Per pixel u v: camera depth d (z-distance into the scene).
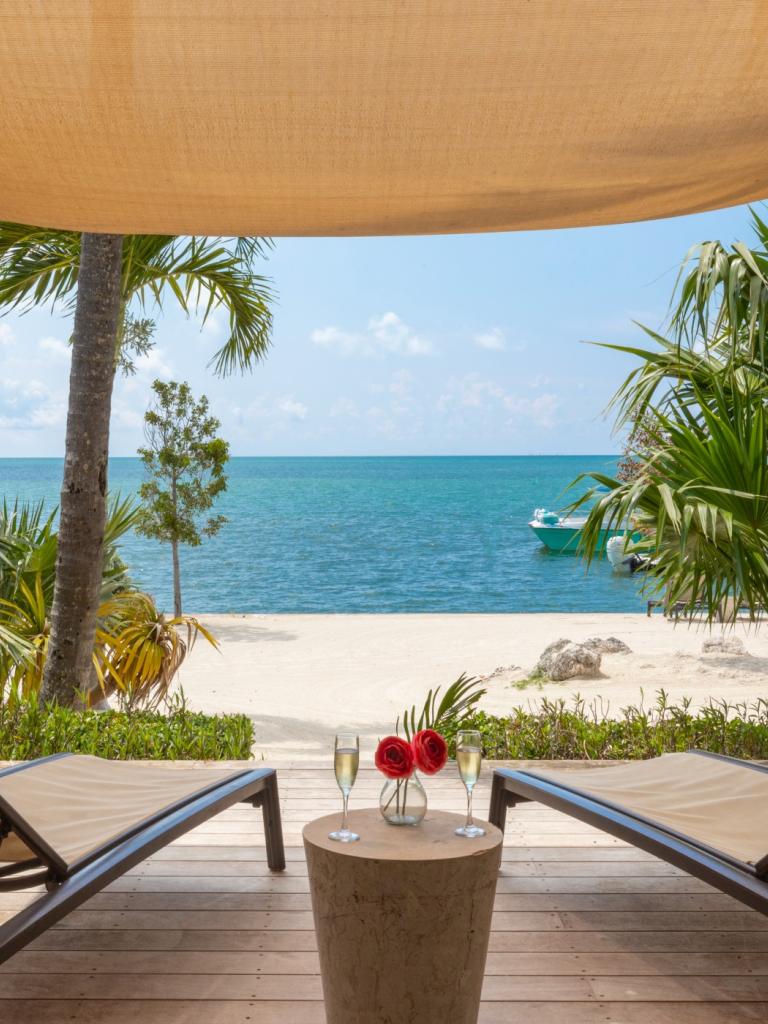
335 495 73.06
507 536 40.56
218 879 3.12
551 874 3.20
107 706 6.47
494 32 2.06
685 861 2.29
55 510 6.24
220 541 38.62
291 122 2.43
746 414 3.96
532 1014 2.26
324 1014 2.26
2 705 5.05
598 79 2.24
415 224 3.19
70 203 2.98
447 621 15.92
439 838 2.16
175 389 15.28
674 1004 2.32
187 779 2.99
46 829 2.46
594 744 4.84
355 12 1.98
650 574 4.19
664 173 2.77
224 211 3.05
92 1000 2.32
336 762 2.27
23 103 2.33
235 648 12.78
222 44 2.08
